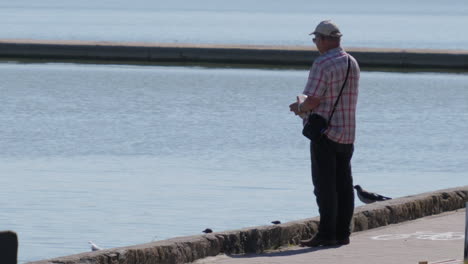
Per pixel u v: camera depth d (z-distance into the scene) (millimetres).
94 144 89375
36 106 118750
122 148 87250
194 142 91250
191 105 122438
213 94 134625
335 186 35781
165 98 129750
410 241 36125
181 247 33000
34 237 51375
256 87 143125
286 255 34062
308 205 61188
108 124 103625
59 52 180125
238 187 67625
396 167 78562
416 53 169750
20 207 59906
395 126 104188
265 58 174375
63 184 68438
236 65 175500
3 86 140750
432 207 42688
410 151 87188
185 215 57625
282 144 90375
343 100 35562
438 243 35594
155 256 32219
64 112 113500
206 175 72875
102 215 57469
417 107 121312
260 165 77750
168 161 79938
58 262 29953
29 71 162500
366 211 39219
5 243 21859
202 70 168625
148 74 160750
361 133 98625
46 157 81562
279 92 137250
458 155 85125
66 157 81688
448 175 74875
